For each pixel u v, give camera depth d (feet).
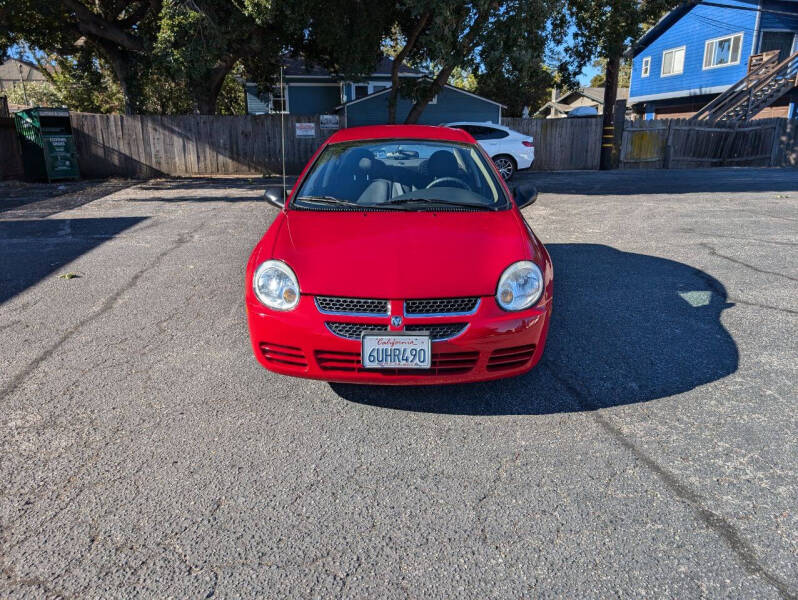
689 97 95.14
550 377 11.64
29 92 117.50
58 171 49.88
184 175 57.06
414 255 10.07
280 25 52.80
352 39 50.78
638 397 10.78
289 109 98.48
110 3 58.23
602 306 16.05
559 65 51.49
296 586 6.41
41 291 17.52
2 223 29.07
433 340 9.46
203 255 22.09
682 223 28.40
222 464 8.74
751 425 9.75
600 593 6.30
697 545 7.01
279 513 7.64
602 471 8.54
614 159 65.16
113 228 27.73
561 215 31.65
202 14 43.45
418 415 10.21
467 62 42.96
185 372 11.92
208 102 61.82
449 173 13.25
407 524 7.43
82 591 6.32
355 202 12.29
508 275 9.87
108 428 9.74
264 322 9.93
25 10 51.78
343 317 9.50
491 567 6.70
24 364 12.29
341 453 9.05
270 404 10.61
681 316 15.15
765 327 14.24
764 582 6.44
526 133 64.90
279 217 12.09
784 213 30.94
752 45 81.05
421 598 6.25
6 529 7.29
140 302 16.47
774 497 7.89
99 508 7.70
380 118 82.33
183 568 6.67
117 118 54.54
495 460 8.84
